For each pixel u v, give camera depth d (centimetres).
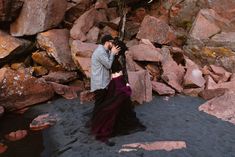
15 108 788
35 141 662
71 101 825
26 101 801
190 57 1016
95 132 652
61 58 924
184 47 1038
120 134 656
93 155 595
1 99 777
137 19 1158
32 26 973
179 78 895
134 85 775
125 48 679
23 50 965
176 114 742
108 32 1040
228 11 1096
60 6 998
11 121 745
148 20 1027
